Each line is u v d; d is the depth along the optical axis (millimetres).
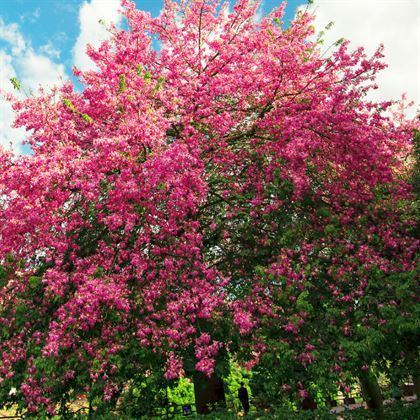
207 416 8945
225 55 10797
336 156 10070
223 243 11016
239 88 10648
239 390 12680
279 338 8469
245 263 10234
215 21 11695
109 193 8992
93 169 8570
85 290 8031
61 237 9328
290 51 9758
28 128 9211
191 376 9430
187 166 9062
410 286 8211
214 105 10852
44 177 7793
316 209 10141
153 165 8477
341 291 9055
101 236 10258
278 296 8438
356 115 9672
